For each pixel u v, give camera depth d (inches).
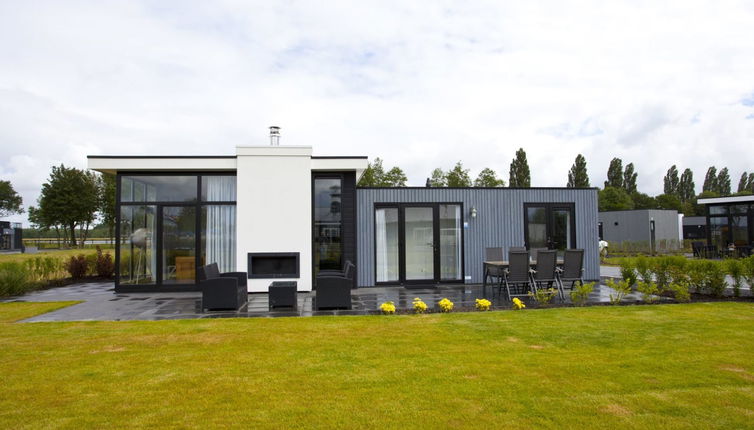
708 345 198.4
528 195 481.1
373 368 169.5
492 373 162.9
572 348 195.3
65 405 135.6
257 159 403.2
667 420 123.5
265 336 221.0
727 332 222.2
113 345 204.7
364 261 448.5
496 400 137.9
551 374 161.3
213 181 412.8
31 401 138.7
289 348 198.2
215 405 135.4
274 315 281.7
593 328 232.4
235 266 408.5
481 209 472.1
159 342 209.9
